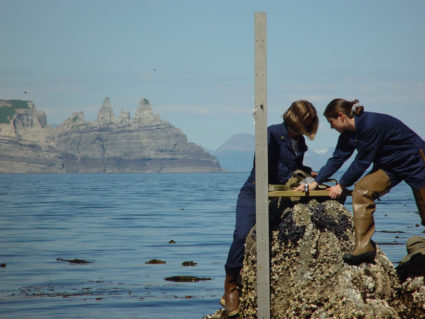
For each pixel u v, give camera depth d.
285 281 18.44
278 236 18.75
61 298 34.00
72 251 57.66
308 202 19.08
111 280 40.50
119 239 69.44
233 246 19.50
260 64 17.77
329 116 18.48
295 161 19.42
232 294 19.70
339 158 18.69
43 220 101.06
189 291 36.22
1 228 84.81
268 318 18.14
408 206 133.38
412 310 18.19
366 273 18.00
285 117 18.73
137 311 30.33
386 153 18.41
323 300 17.92
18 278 41.44
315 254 18.44
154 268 46.25
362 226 18.25
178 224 91.12
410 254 20.94
